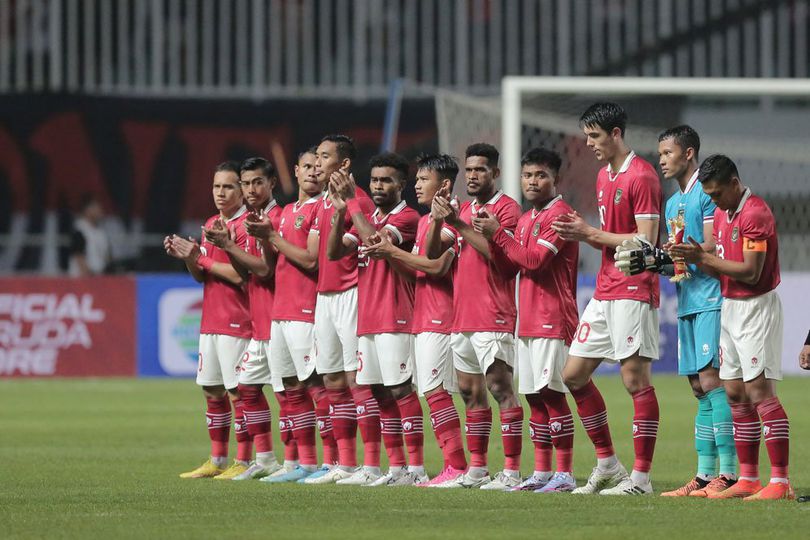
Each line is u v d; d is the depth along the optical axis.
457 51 81.56
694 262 27.56
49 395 61.94
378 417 32.66
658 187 29.06
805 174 75.62
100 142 77.94
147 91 79.06
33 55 81.31
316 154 33.69
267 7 81.19
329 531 23.45
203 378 35.31
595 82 58.31
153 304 72.19
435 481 31.59
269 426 35.06
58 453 40.00
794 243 75.50
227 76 81.44
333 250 31.42
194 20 81.19
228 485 31.80
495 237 29.53
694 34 79.12
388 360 31.73
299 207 34.03
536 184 29.95
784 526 23.59
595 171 67.12
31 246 78.06
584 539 22.34
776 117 79.62
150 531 23.53
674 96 74.44
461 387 31.22
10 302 71.94
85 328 72.00
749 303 27.73
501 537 22.62
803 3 78.75
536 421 30.61
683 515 25.14
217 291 35.41
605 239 28.36
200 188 78.31
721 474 29.28
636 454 29.06
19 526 24.27
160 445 42.47
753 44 78.94
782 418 27.69
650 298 28.84
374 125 78.12
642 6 81.12
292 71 81.50
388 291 31.75
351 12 81.50
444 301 31.45
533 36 81.31
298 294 33.59
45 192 77.88
